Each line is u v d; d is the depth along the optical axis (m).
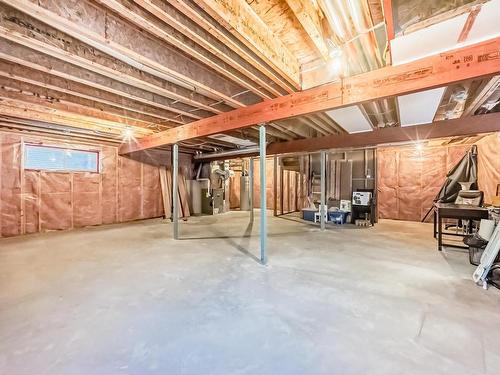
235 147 7.21
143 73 2.71
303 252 3.95
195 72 2.66
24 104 3.38
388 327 1.91
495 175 4.82
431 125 3.91
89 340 1.75
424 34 1.73
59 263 3.42
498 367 1.49
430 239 4.87
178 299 2.37
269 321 1.99
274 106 3.01
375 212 6.77
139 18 1.72
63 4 1.68
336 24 1.85
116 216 6.88
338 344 1.71
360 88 2.35
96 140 6.12
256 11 1.98
